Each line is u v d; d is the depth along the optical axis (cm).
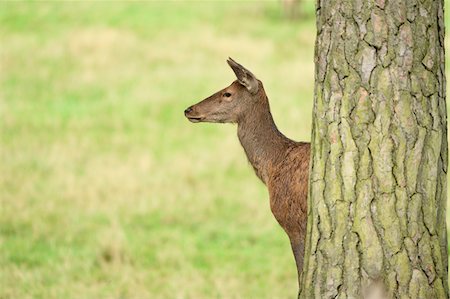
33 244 1480
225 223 1600
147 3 3859
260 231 1558
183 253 1447
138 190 1756
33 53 3052
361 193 603
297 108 2403
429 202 600
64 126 2314
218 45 3141
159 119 2389
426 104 598
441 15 610
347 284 611
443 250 613
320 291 624
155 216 1634
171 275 1341
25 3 3772
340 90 606
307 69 2873
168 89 2667
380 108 596
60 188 1772
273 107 2408
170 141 2172
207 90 2661
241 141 849
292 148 817
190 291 1248
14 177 1828
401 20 592
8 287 1266
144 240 1509
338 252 613
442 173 609
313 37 3322
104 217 1619
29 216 1605
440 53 608
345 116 604
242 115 845
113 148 2094
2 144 2114
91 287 1275
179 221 1611
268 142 834
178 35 3316
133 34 3303
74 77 2795
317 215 624
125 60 2984
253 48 3131
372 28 595
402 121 594
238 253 1456
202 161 1958
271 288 1271
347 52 602
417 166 596
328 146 614
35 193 1733
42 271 1346
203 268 1381
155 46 3141
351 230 607
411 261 599
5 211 1619
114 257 1404
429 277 601
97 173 1861
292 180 793
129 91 2653
